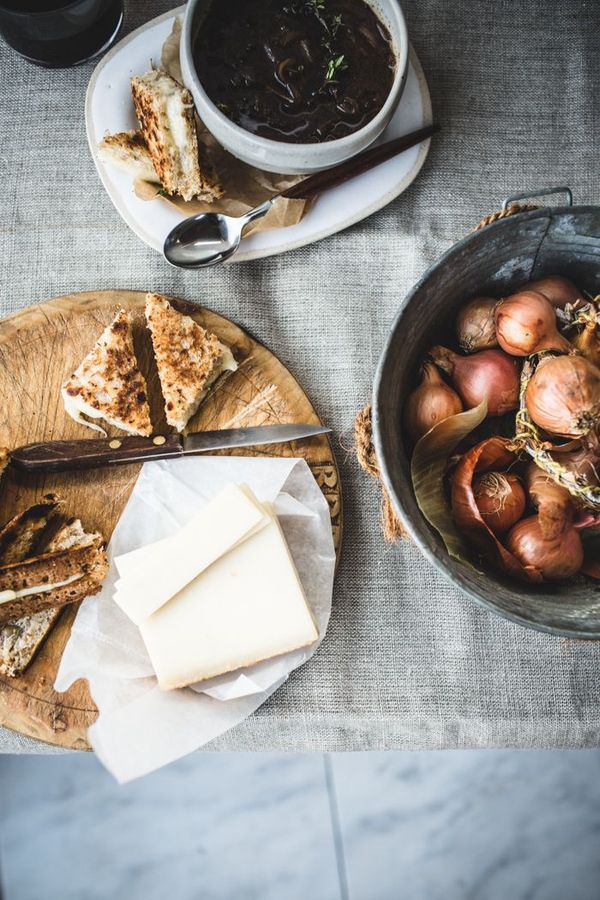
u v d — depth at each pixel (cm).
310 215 86
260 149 79
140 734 80
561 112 91
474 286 78
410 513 71
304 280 88
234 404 85
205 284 88
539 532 75
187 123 81
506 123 90
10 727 81
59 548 82
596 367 75
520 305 76
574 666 85
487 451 76
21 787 114
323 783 116
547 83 91
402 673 85
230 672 82
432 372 78
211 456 84
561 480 75
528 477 77
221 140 81
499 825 117
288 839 116
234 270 88
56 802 115
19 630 82
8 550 82
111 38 88
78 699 82
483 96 91
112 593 83
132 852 115
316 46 81
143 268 88
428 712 85
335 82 80
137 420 83
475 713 85
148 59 85
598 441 74
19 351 85
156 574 80
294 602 81
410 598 85
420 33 91
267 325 88
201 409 85
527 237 75
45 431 85
